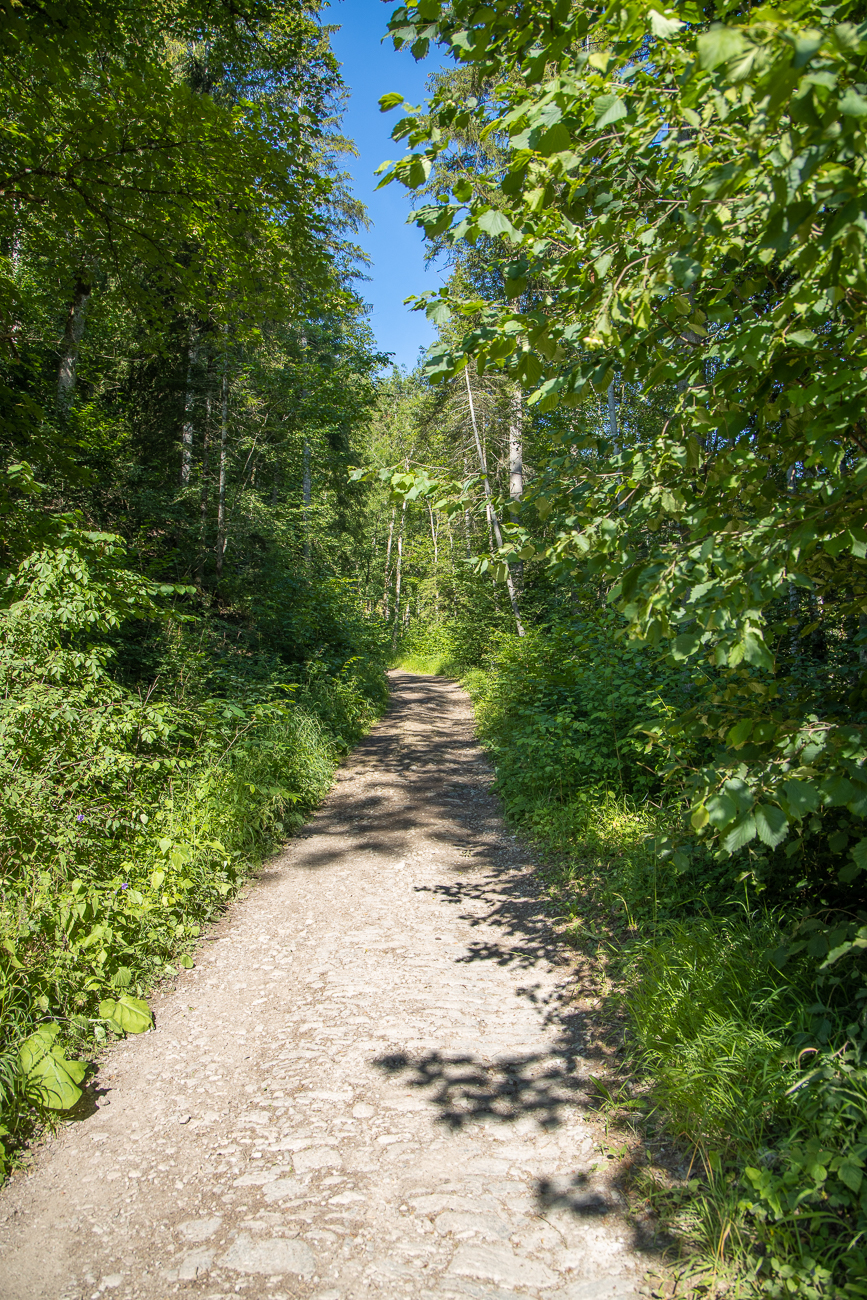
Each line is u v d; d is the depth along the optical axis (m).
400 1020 3.60
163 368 11.80
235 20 7.20
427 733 12.80
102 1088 3.10
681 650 2.17
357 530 22.33
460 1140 2.71
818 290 1.85
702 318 2.37
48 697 4.02
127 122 6.00
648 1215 2.27
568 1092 2.96
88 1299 2.07
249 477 15.11
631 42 1.88
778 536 2.11
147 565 8.89
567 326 2.46
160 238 7.00
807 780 1.93
